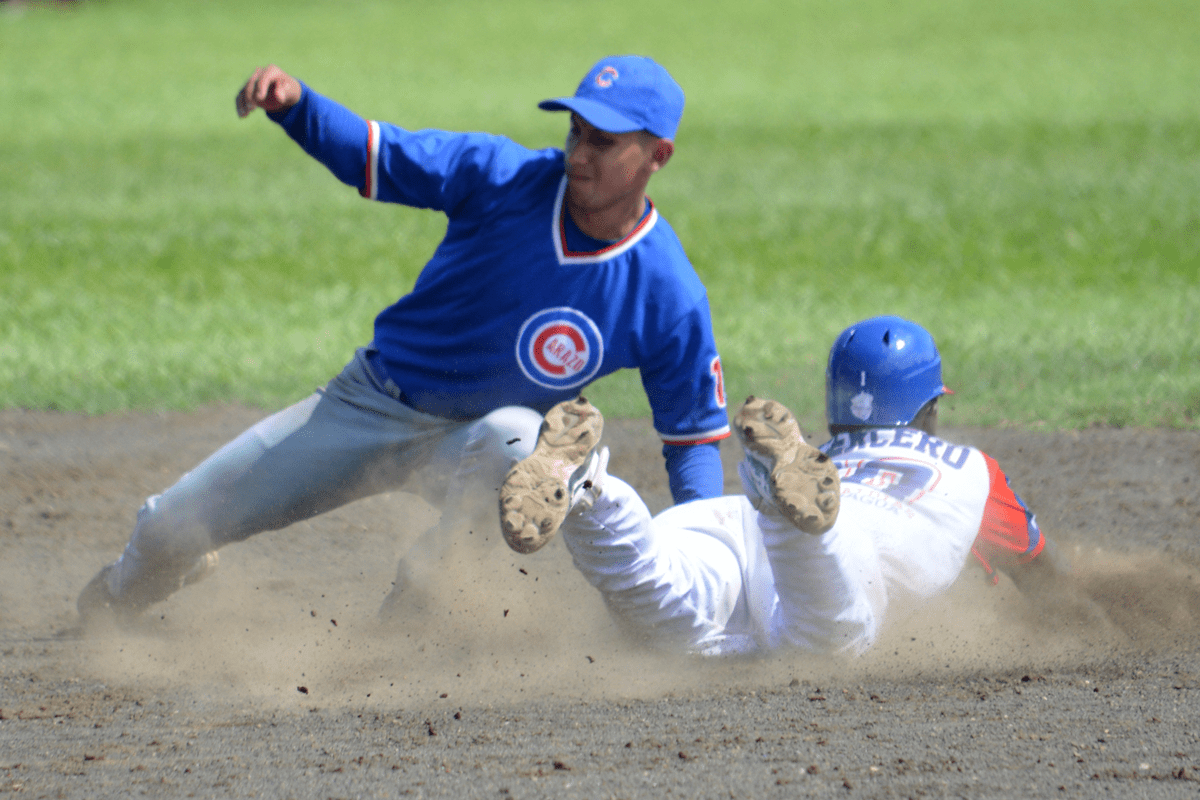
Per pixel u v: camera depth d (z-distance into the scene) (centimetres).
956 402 2808
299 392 3022
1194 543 1939
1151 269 4341
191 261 4691
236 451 1595
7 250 4834
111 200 5866
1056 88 9044
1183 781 1034
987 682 1311
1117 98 8538
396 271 4547
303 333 3656
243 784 1072
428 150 1487
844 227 5184
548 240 1486
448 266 1526
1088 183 5944
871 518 1365
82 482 2414
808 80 9744
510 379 1531
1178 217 5156
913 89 9212
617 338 1514
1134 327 3494
